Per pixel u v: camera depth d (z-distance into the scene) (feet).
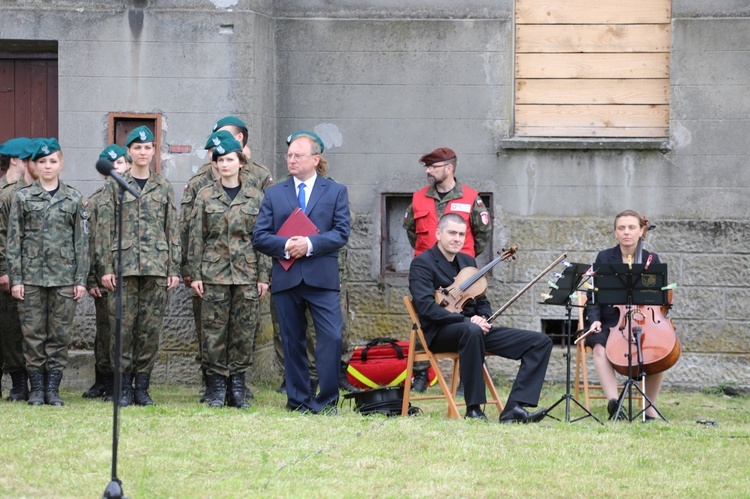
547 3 47.70
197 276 37.91
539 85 47.83
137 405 37.86
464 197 43.83
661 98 47.50
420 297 35.83
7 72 47.52
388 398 36.29
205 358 38.06
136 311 38.01
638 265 35.17
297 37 47.83
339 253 44.29
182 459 28.53
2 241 39.01
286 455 29.09
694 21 46.85
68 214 37.86
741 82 46.83
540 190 47.44
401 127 47.67
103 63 45.70
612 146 47.03
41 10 45.68
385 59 47.65
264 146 46.85
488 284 47.32
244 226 37.93
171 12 45.68
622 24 47.52
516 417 34.55
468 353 34.94
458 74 47.52
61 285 37.65
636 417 37.29
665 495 26.32
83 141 45.85
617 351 37.52
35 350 37.55
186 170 45.80
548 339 35.45
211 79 45.70
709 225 46.78
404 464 28.58
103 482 26.27
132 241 37.73
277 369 47.37
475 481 27.12
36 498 25.08
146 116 45.70
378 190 47.75
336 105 47.78
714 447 31.27
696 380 46.83
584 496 26.14
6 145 40.19
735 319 46.75
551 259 47.24
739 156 46.93
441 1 47.50
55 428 31.96
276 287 35.83
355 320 47.91
